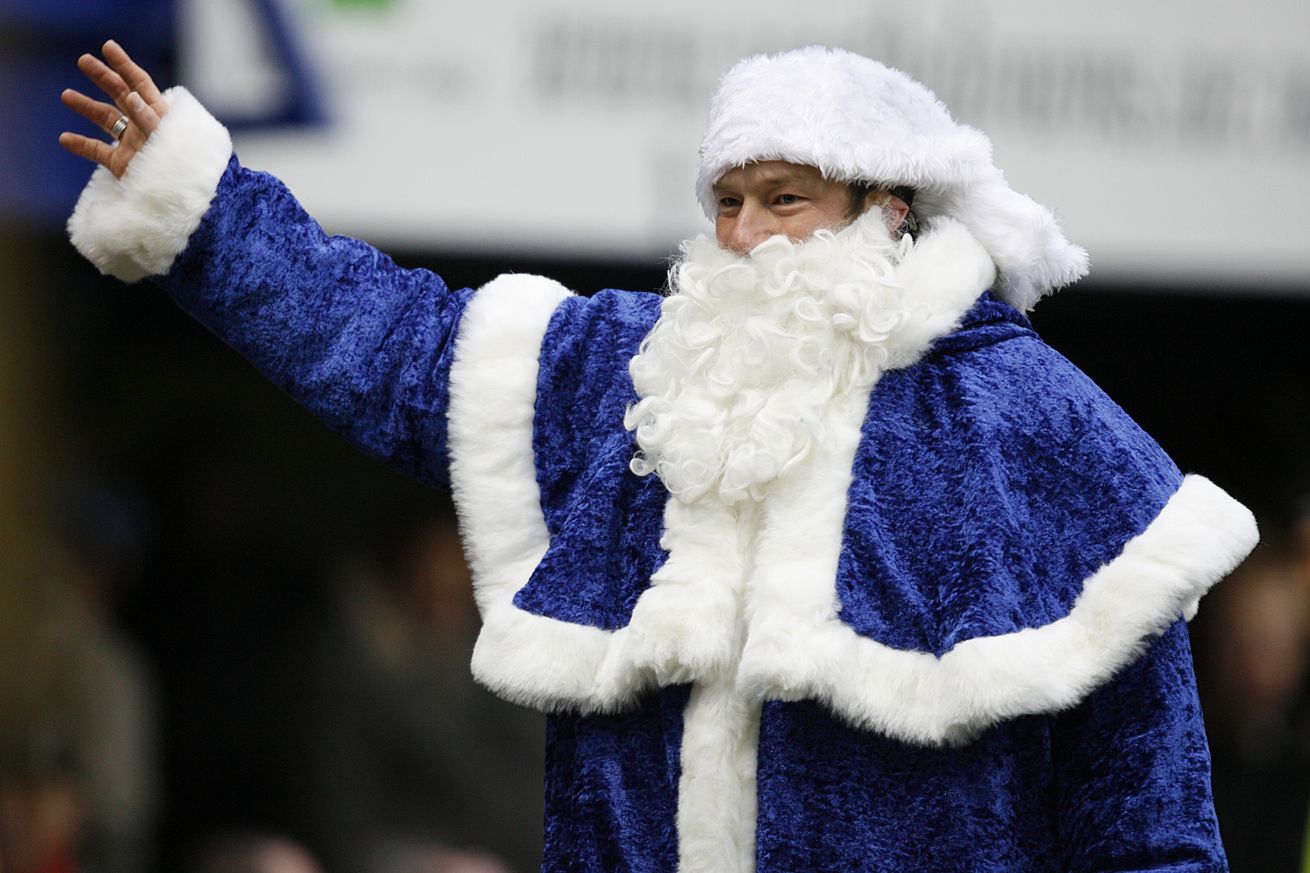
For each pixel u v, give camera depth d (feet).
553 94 50.14
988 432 23.39
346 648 51.96
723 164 24.34
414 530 54.24
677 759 23.30
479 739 50.67
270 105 49.42
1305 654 45.29
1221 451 63.72
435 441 25.75
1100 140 49.85
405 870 49.21
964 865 22.40
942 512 23.15
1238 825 44.75
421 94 49.96
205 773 51.16
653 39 50.01
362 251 26.35
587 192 50.21
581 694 23.40
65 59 47.60
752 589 22.99
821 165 23.89
